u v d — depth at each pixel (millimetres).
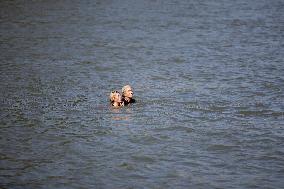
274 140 58250
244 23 161375
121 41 133875
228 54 112625
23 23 168000
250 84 84500
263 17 173250
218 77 90375
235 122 64938
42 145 57938
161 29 153750
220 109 70625
